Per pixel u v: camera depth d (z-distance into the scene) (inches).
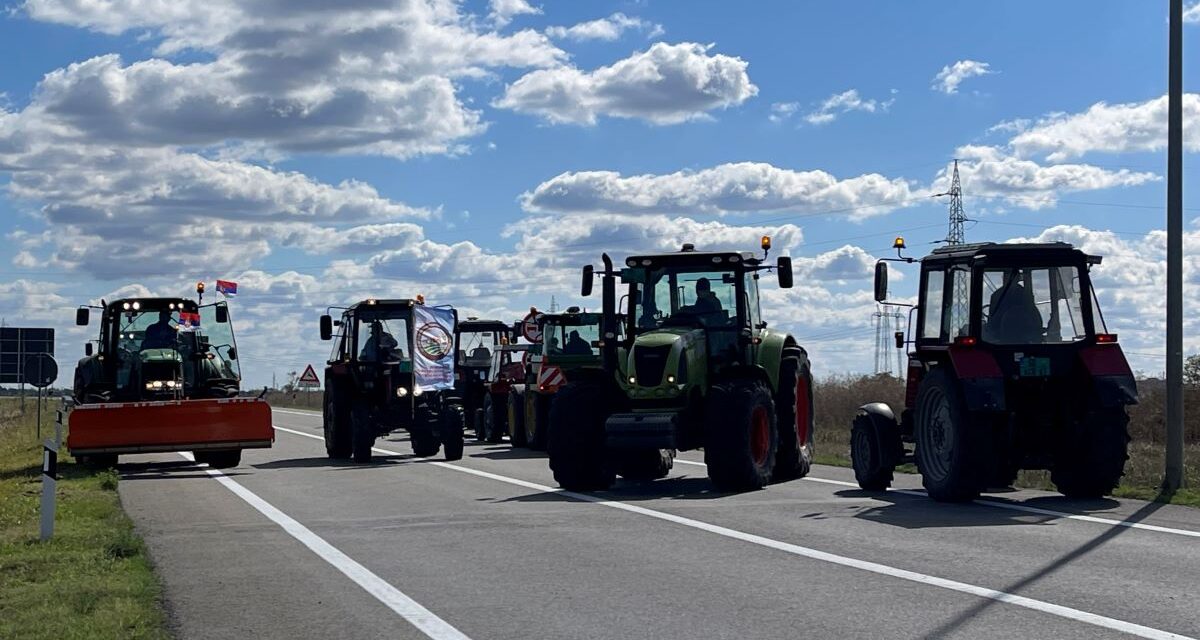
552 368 1011.9
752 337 663.8
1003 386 533.3
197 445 845.8
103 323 912.9
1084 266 562.6
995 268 560.7
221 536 476.4
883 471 605.3
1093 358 548.1
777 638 281.4
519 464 862.5
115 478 735.1
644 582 355.9
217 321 938.1
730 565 381.7
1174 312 586.6
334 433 968.3
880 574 359.3
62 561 413.4
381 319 960.3
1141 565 368.5
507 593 344.2
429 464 876.6
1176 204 596.1
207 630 304.8
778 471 673.6
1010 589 331.9
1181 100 601.0
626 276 682.2
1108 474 546.3
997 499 565.3
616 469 704.4
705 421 622.5
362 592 350.3
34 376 1293.1
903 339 618.2
